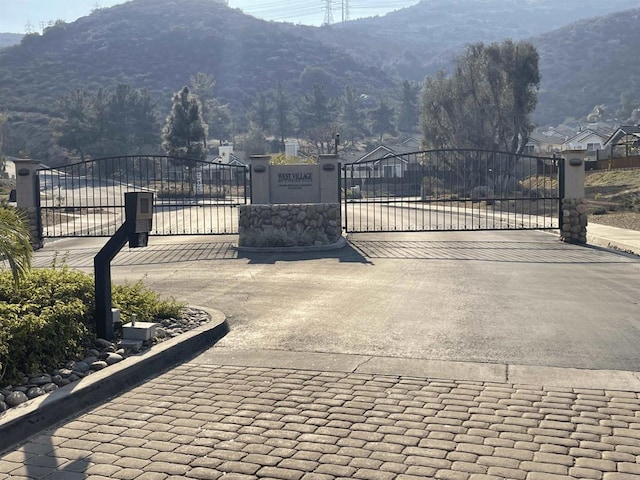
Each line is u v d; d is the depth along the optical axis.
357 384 5.94
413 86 175.88
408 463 4.24
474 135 51.53
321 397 5.58
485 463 4.23
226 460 4.32
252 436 4.73
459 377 6.14
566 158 18.88
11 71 168.25
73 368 6.04
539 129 163.62
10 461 4.37
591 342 7.39
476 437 4.66
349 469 4.16
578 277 12.42
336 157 18.72
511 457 4.32
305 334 7.87
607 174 50.44
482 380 6.04
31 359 5.86
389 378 6.12
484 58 51.94
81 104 91.25
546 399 5.48
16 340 5.72
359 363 6.64
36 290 7.16
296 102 164.38
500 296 10.38
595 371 6.29
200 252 16.94
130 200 7.00
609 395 5.59
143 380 6.16
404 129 168.12
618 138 75.50
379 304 9.73
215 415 5.17
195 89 134.75
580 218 18.84
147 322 7.57
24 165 19.08
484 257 15.57
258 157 18.67
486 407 5.29
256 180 18.72
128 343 6.85
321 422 4.98
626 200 33.69
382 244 18.61
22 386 5.55
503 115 51.22
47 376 5.74
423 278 12.30
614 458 4.29
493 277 12.43
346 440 4.63
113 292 8.36
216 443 4.61
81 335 6.69
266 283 11.77
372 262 14.67
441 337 7.67
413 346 7.28
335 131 93.81
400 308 9.41
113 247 7.04
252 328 8.21
